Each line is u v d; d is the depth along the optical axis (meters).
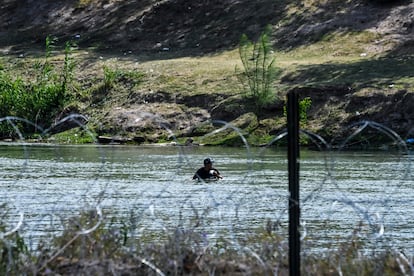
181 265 16.61
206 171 45.75
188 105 82.31
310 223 28.83
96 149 69.81
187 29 105.94
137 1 116.38
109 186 42.00
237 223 27.03
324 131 71.50
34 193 38.00
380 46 91.19
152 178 46.56
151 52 102.19
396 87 74.38
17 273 16.50
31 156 62.06
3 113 87.00
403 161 55.91
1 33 114.94
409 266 17.03
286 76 82.88
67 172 50.25
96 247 17.25
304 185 43.31
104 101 86.94
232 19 105.12
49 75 93.44
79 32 111.56
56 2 120.31
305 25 98.94
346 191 40.50
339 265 16.81
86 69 95.50
